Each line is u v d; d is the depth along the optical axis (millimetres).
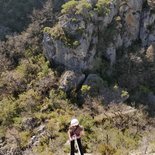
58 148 39219
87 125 46938
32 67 66500
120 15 73062
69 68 65688
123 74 67625
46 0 86125
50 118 53188
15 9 86125
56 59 66750
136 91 64188
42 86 61281
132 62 68938
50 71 65250
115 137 37750
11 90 62219
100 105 57031
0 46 73312
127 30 73375
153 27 75250
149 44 75250
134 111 55000
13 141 48031
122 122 50031
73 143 13477
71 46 64312
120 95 60406
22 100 58438
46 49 68000
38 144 45812
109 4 70125
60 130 48688
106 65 68562
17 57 72188
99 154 24188
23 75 65000
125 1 72688
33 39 73625
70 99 60125
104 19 69000
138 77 66688
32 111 55969
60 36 65250
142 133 45938
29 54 71125
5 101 59000
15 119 53531
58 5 79375
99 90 60969
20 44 73375
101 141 35219
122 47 73062
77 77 62938
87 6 66375
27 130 51125
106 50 68875
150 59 69625
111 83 65188
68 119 51125
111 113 54344
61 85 61562
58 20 72500
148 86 66125
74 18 65312
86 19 66188
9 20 83875
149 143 29891
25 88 62656
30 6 86250
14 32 79875
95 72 66750
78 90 62125
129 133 44656
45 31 67812
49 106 56812
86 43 65375
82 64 65250
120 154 23875
